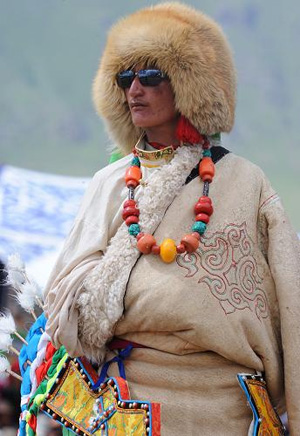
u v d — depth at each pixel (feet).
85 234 23.89
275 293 23.99
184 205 23.54
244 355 22.99
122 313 23.06
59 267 23.84
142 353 23.27
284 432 23.94
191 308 22.63
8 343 25.58
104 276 23.12
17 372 44.45
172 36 23.73
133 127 25.35
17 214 53.98
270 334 23.71
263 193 24.25
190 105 23.81
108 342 23.70
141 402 22.56
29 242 51.88
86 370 23.49
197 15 24.47
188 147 24.22
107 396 23.02
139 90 24.04
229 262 23.27
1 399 44.27
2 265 50.47
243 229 23.65
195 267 22.93
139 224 23.40
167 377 23.08
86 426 22.99
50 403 23.62
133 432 22.40
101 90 25.04
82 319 23.27
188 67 23.72
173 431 22.82
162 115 24.16
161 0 25.49
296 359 23.30
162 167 23.98
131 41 23.98
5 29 181.88
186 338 22.81
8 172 57.26
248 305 23.16
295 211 162.20
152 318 22.77
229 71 24.43
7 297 46.47
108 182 24.34
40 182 56.95
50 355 24.45
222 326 22.74
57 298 23.26
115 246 23.35
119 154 26.27
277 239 23.81
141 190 23.89
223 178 24.03
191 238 22.93
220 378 23.15
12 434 43.78
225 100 24.13
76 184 57.52
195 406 22.98
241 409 23.30
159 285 22.76
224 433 22.99
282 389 24.16
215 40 24.32
